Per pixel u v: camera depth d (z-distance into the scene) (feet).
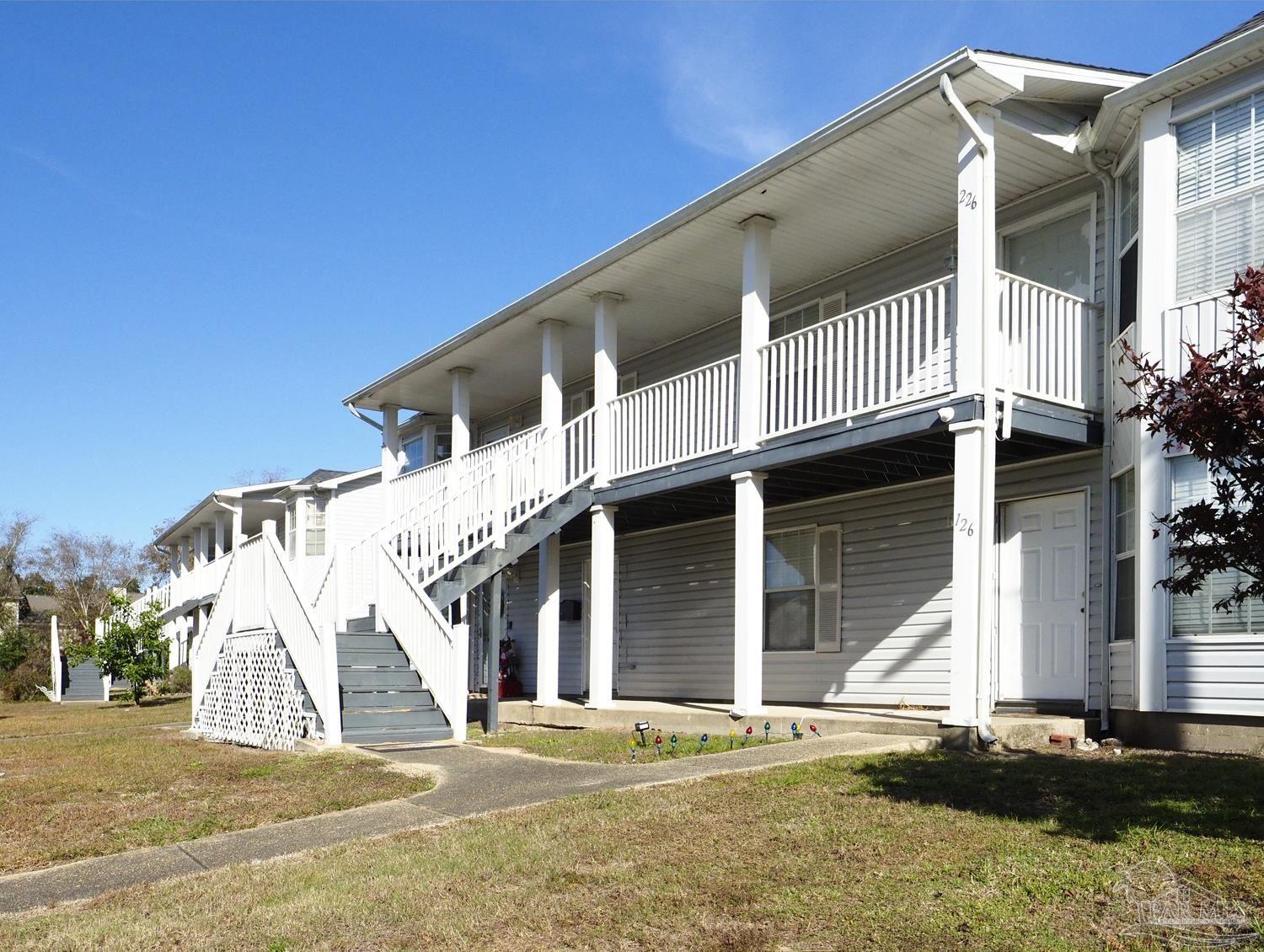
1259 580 18.79
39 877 21.42
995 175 37.86
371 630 46.34
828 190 39.06
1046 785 24.77
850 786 25.53
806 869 19.21
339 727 38.17
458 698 40.19
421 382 66.69
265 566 44.57
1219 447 17.93
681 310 52.70
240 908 18.35
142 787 31.60
